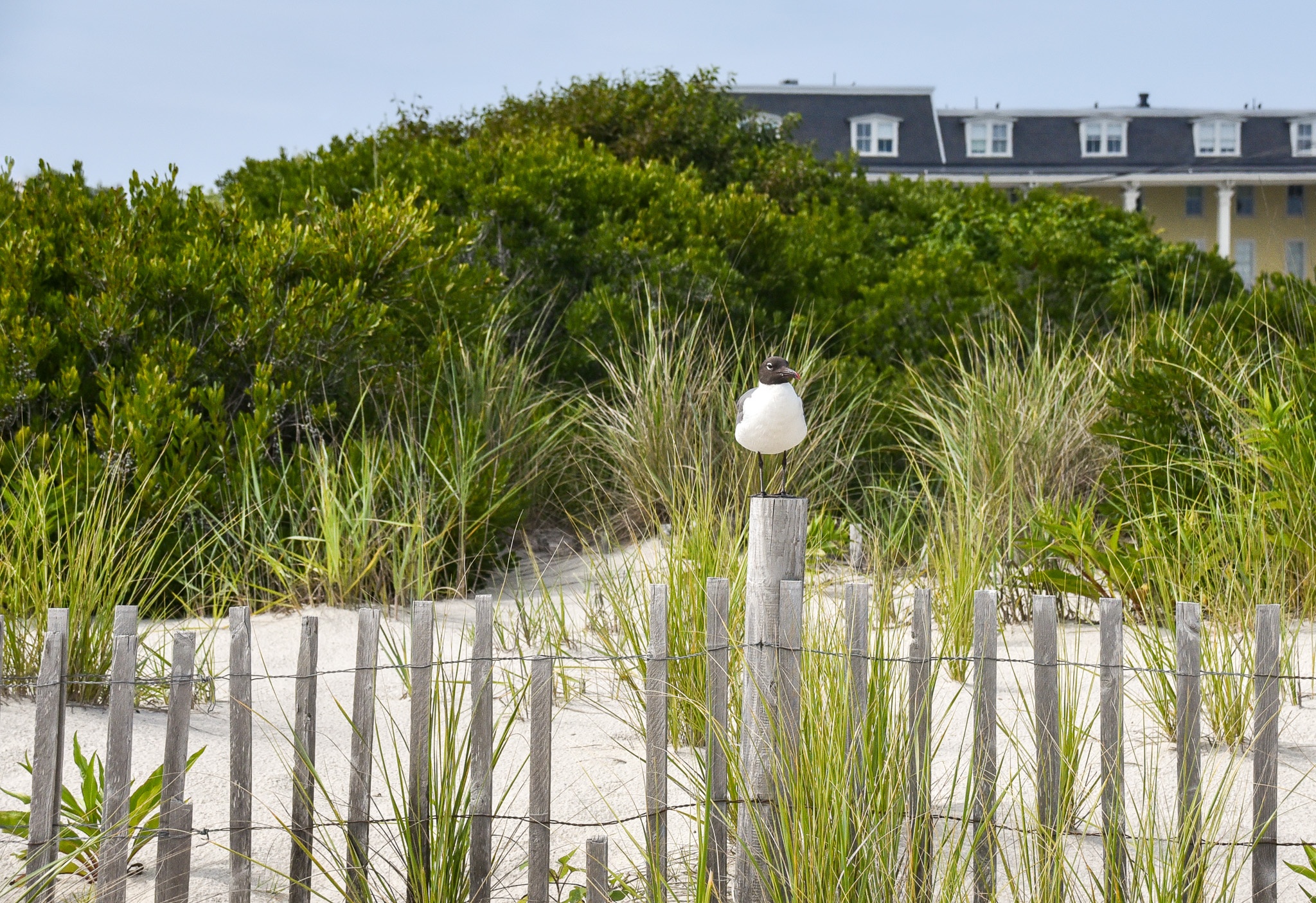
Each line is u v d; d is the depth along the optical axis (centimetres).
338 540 619
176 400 646
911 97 3788
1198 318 867
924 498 761
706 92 1614
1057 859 296
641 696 465
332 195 1046
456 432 717
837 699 314
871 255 1320
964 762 420
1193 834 304
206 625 590
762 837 305
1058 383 760
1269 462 583
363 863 315
